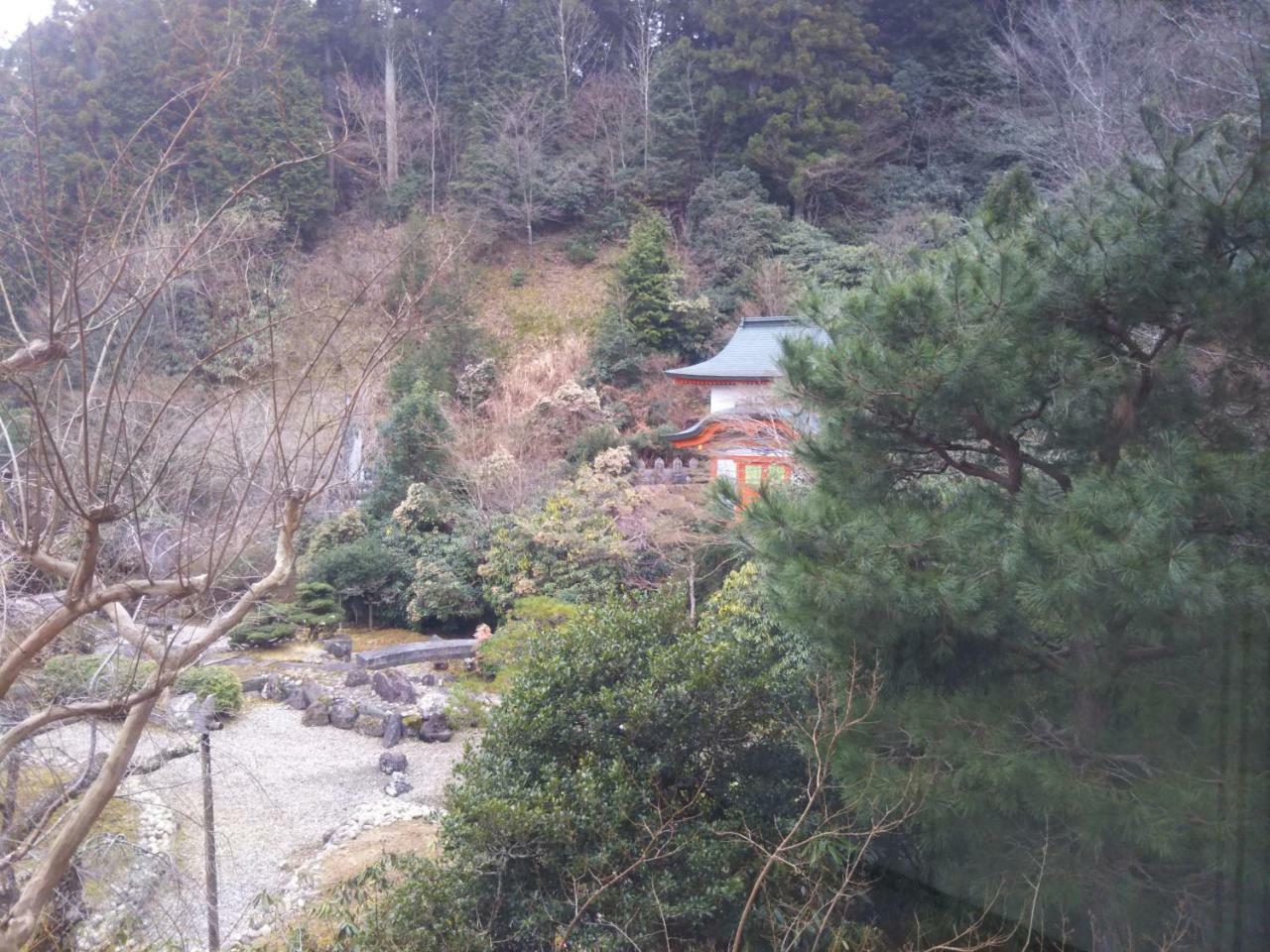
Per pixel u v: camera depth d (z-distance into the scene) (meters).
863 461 4.26
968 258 3.89
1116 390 3.50
